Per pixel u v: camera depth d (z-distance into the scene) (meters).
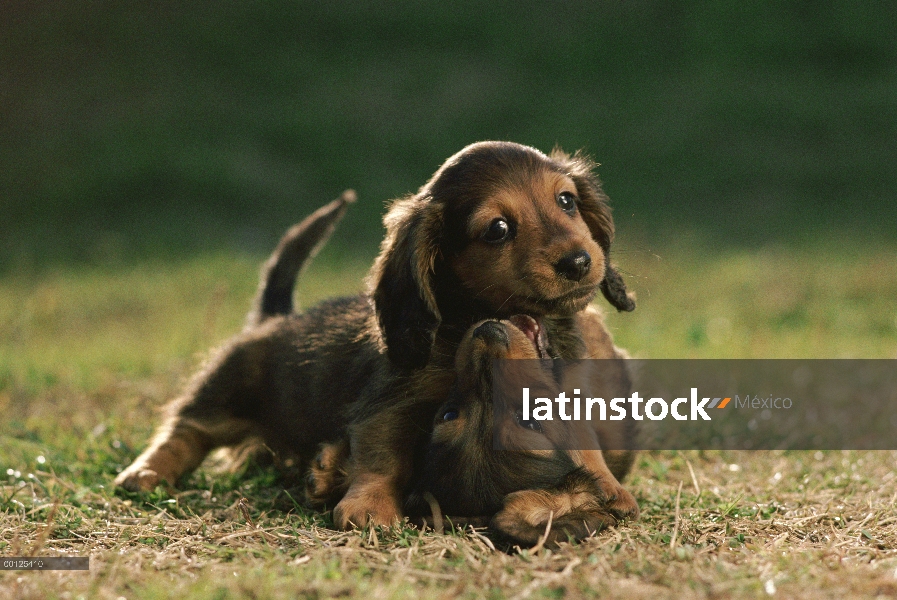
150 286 17.62
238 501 6.21
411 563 4.84
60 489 6.63
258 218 22.84
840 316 14.70
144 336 13.85
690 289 16.55
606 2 31.30
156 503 6.41
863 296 15.94
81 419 8.89
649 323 14.22
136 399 9.39
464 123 26.55
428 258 6.11
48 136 26.08
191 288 17.42
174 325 14.34
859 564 4.93
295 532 5.46
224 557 5.11
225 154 25.08
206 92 28.14
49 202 23.28
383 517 5.61
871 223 21.27
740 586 4.46
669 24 30.27
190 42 30.16
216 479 7.30
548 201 6.08
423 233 6.10
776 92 27.31
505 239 5.98
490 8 31.44
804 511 6.26
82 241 21.27
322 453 6.40
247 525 5.73
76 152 25.33
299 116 26.91
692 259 18.69
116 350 12.44
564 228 5.96
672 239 20.31
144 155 24.70
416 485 5.80
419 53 30.03
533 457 5.49
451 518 5.49
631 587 4.49
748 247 19.78
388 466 6.07
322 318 7.47
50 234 21.75
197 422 7.38
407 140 25.94
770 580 4.53
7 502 6.23
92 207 23.22
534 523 5.13
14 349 13.17
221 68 29.28
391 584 4.48
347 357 6.93
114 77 28.72
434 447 5.70
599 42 29.72
